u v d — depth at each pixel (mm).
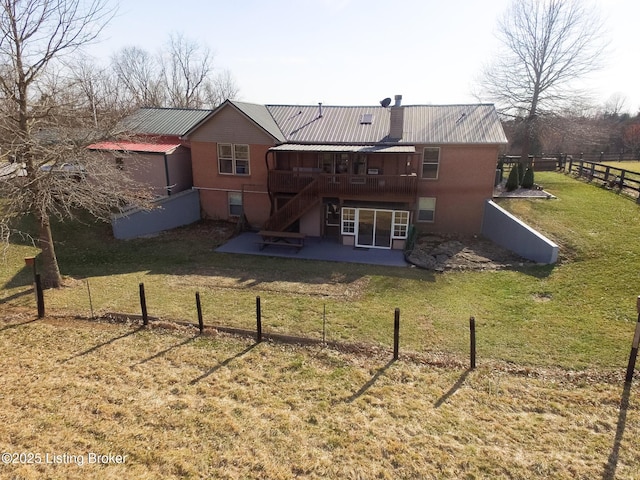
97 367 9023
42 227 13430
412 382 8602
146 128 25047
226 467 6242
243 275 15344
